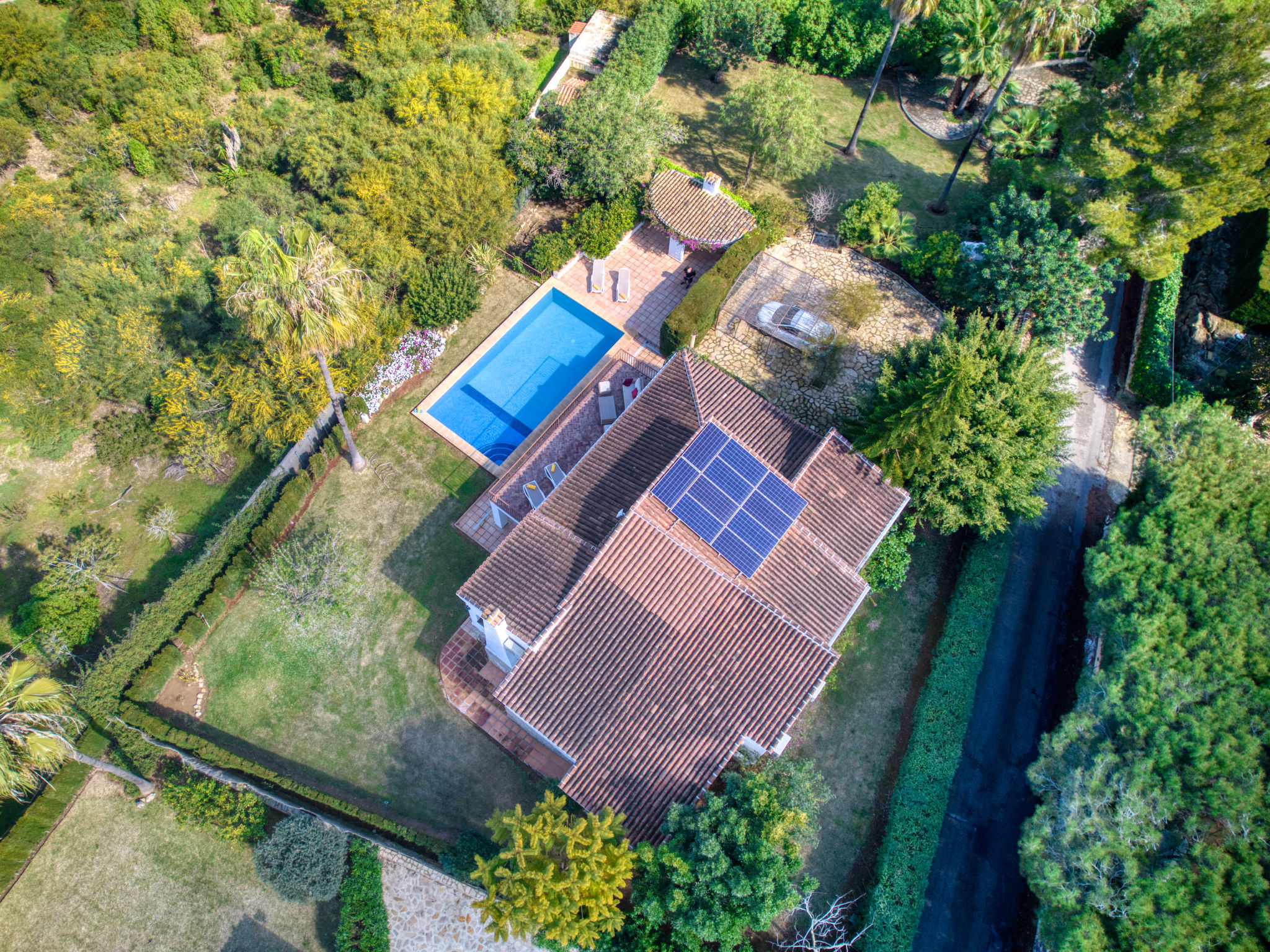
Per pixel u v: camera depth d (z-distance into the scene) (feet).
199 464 114.52
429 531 112.98
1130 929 69.51
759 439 101.71
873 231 137.90
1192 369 127.85
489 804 92.53
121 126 156.56
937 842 86.79
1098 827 72.64
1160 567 88.84
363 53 167.22
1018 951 82.43
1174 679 80.48
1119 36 170.91
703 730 81.35
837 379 125.49
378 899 82.17
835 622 87.97
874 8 169.17
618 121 139.23
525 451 121.60
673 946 75.66
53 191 140.15
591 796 79.56
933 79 178.70
